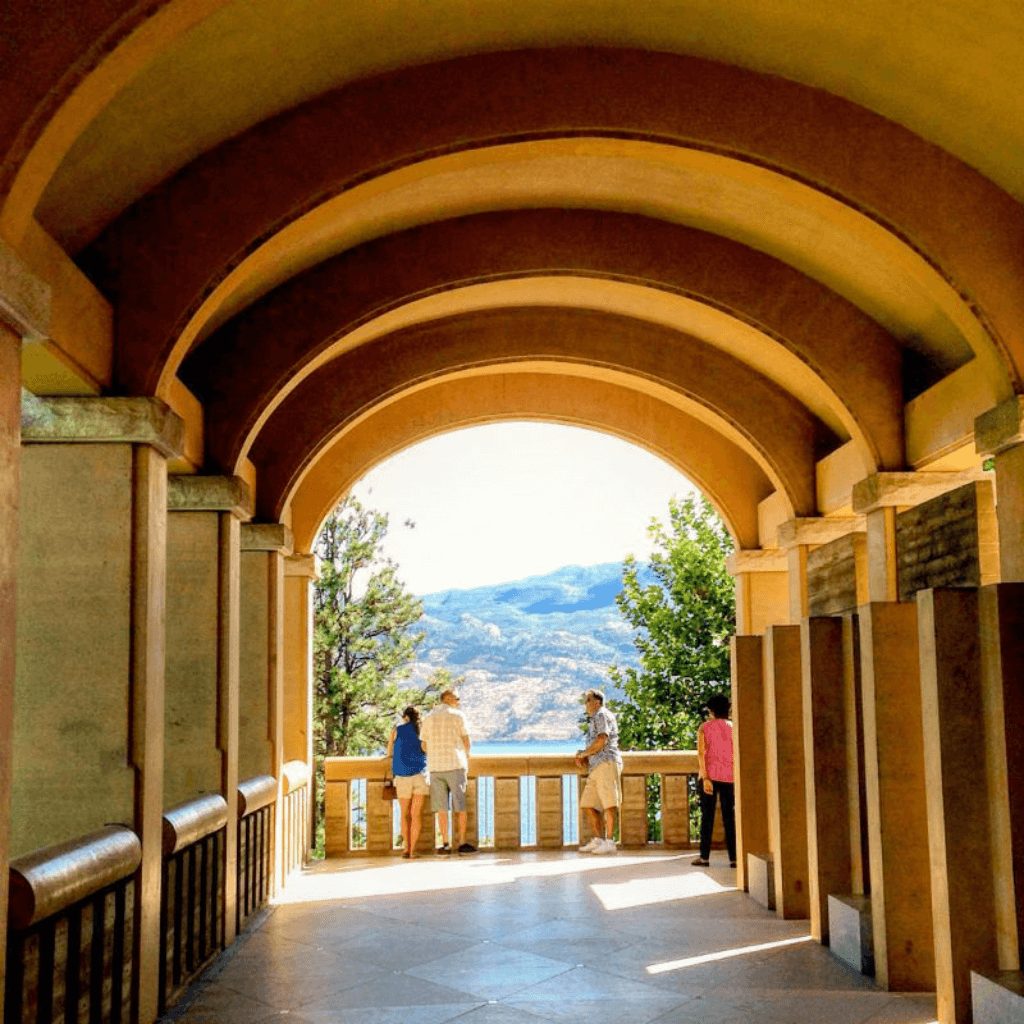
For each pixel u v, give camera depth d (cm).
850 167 627
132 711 533
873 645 585
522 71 599
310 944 705
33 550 539
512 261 805
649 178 753
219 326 780
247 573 969
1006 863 479
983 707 499
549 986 587
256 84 545
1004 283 638
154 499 555
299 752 1135
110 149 514
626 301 971
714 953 659
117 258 571
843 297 848
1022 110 564
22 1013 382
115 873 466
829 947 667
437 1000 562
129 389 559
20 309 360
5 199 360
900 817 577
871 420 849
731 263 834
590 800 1124
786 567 1186
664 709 1723
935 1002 540
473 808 1155
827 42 574
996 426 652
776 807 780
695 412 1072
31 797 525
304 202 585
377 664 2136
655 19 575
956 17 520
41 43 368
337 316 794
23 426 538
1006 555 661
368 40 550
